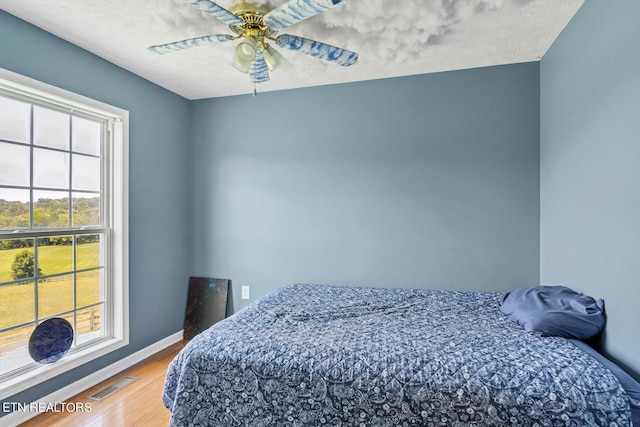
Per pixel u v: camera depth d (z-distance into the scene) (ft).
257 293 10.29
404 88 9.08
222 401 4.99
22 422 6.26
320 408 4.65
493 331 5.73
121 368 8.39
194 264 10.82
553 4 5.90
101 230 8.18
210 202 10.65
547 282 7.78
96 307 8.14
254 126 10.28
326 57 6.00
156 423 6.27
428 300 7.78
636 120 4.43
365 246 9.43
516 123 8.37
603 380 4.07
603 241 5.29
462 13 6.13
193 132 10.68
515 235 8.41
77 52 7.30
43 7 5.91
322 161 9.73
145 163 9.12
